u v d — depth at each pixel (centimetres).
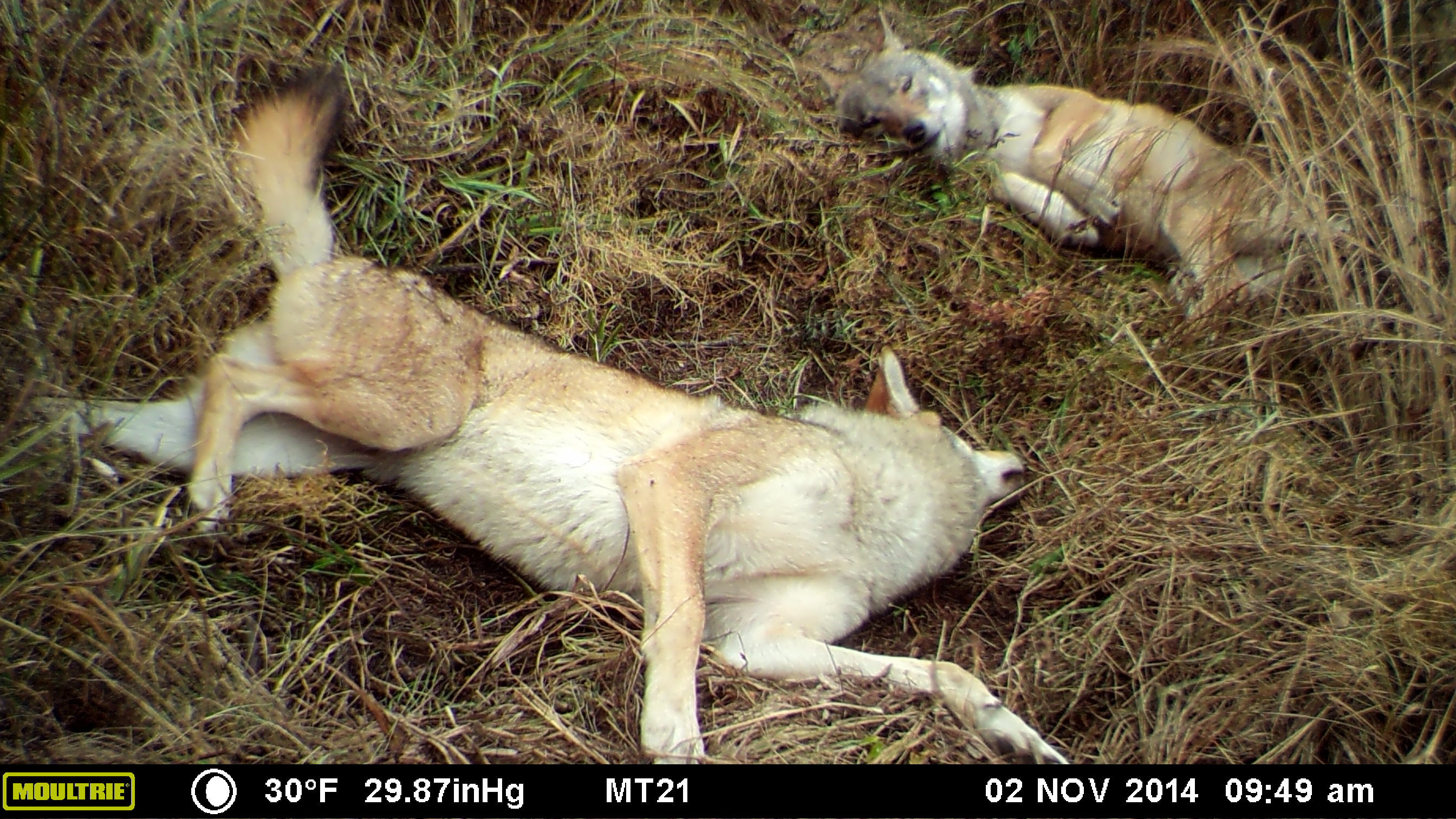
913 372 321
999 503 306
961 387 321
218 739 253
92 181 278
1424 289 308
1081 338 327
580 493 282
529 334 294
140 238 280
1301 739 268
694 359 320
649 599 269
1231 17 372
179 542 269
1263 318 323
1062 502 305
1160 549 291
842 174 340
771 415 290
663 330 322
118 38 289
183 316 279
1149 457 307
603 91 335
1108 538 295
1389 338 303
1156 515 297
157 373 278
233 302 283
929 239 340
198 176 286
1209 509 298
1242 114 355
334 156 306
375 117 312
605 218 323
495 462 285
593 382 288
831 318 327
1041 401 321
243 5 303
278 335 279
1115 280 344
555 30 340
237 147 291
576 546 282
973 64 397
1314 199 318
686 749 259
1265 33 345
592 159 326
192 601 265
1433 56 343
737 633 284
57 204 274
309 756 253
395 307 280
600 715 267
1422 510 295
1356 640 276
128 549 262
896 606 296
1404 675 275
